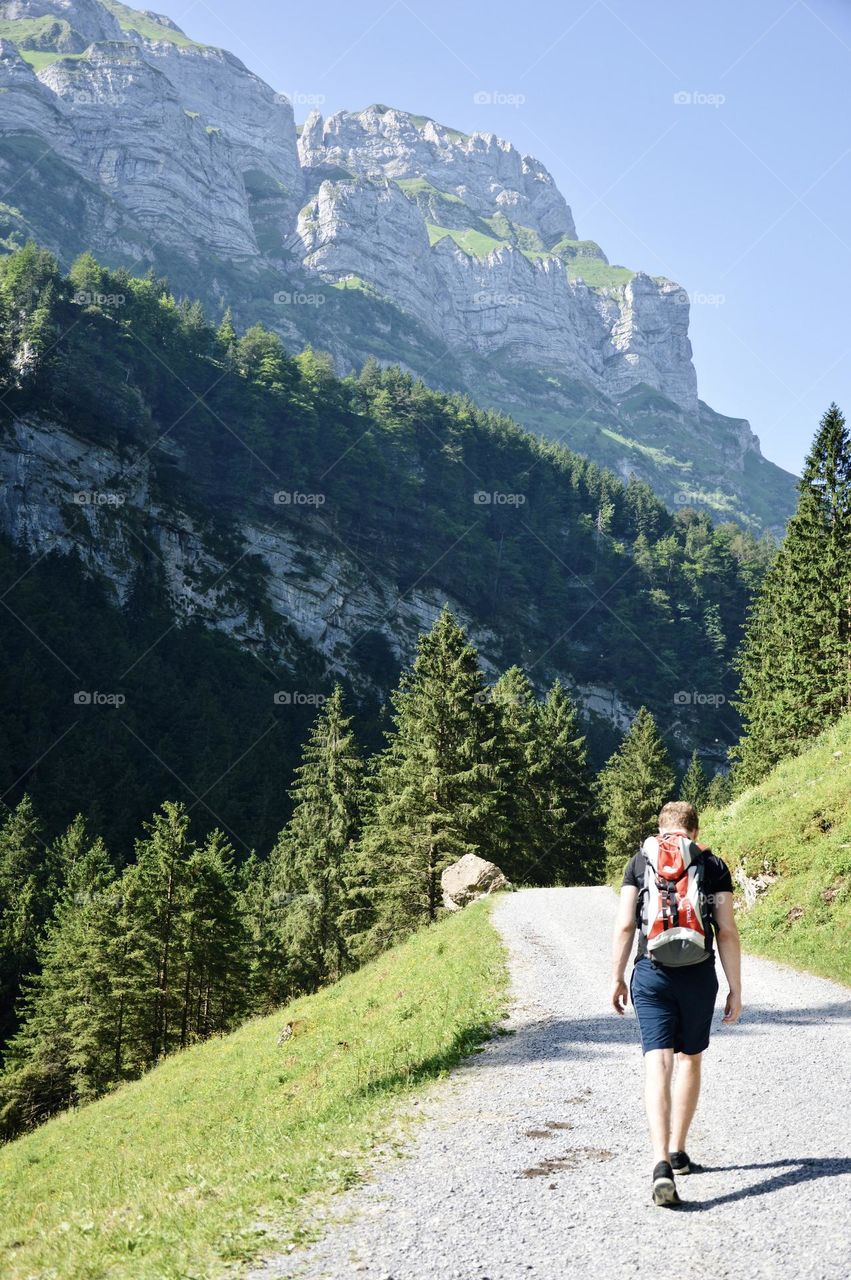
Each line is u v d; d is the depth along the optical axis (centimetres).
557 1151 617
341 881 5147
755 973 1412
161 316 16788
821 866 1683
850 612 4341
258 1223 537
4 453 12675
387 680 14875
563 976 1534
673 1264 416
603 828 7100
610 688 17912
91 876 6838
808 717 4359
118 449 13900
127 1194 850
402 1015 1630
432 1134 699
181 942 4619
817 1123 629
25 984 6881
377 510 17062
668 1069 512
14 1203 1695
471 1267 429
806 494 4697
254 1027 2811
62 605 11806
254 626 13988
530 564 19338
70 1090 5153
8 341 13725
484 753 4797
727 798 10762
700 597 19825
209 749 10550
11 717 9800
